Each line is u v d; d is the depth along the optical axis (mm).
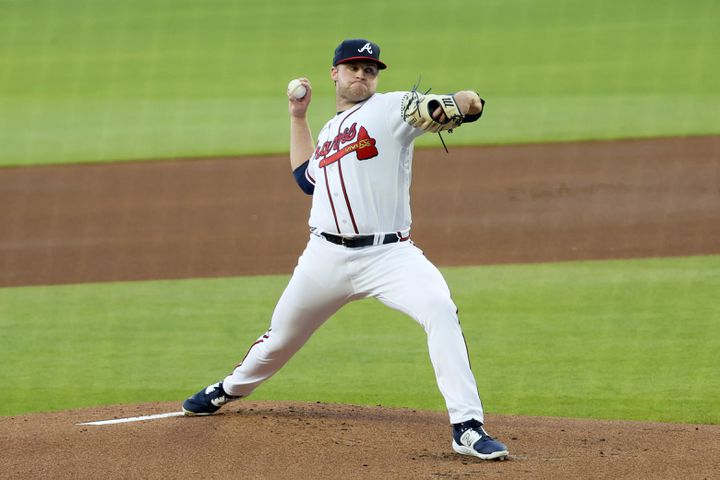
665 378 26969
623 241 43375
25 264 42594
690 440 20547
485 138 65250
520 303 34375
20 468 18891
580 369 27797
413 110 18609
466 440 18969
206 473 18406
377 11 132250
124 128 72500
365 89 19844
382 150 19422
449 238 45094
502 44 106312
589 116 70812
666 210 48219
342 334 31797
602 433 21234
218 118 75125
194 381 27656
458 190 53875
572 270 38781
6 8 142125
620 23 115688
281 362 21391
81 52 109812
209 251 44000
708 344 29516
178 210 51656
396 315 33656
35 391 27094
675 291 35188
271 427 21062
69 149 66062
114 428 21266
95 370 28766
